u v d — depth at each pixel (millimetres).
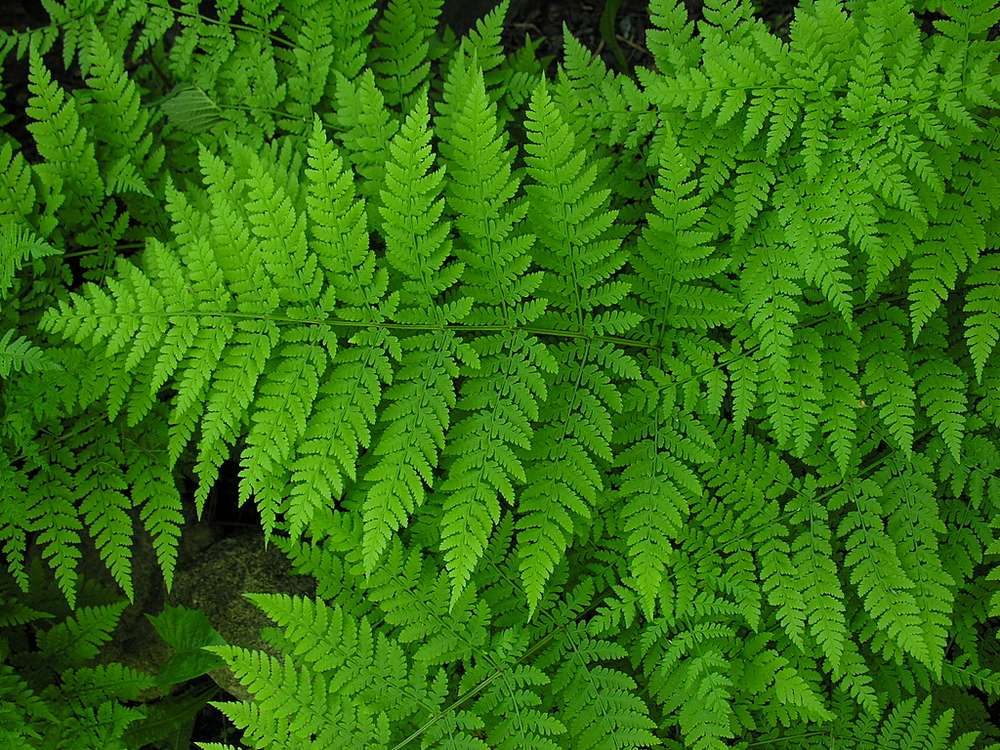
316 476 1167
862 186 1179
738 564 1240
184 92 1303
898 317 1236
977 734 1235
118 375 1227
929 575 1229
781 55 1184
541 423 1239
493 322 1211
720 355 1236
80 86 1477
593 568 1265
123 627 1353
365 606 1242
